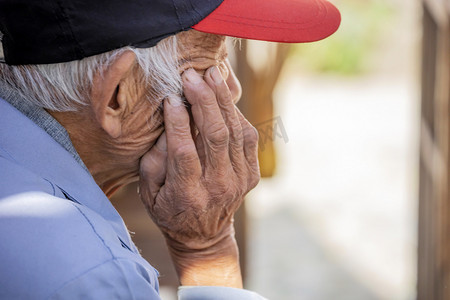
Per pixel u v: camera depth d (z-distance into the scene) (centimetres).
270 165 575
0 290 111
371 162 1039
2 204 119
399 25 1770
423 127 429
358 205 870
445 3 381
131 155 150
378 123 1250
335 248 742
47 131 137
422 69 421
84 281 111
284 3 144
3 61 133
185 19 134
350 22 1762
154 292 122
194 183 153
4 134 131
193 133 154
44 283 110
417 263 448
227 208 166
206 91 146
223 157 154
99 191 140
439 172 415
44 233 115
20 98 135
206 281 178
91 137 142
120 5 129
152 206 159
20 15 126
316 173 998
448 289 426
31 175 127
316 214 845
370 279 665
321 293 637
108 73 132
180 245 175
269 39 139
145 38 131
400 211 845
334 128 1223
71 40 127
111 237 124
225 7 138
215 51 148
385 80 1620
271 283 655
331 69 1708
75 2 126
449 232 418
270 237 769
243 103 438
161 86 141
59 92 133
